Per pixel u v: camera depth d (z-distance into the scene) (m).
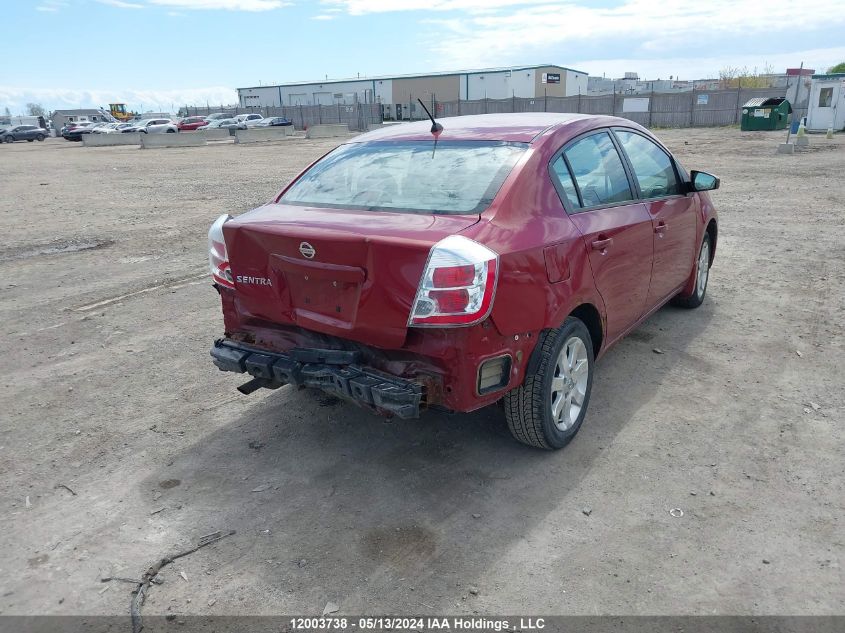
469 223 3.17
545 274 3.33
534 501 3.35
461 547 3.03
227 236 3.50
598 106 45.53
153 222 11.78
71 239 10.25
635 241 4.25
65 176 21.53
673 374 4.78
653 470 3.60
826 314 5.90
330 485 3.55
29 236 10.55
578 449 3.83
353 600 2.73
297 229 3.23
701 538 3.04
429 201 3.46
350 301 3.16
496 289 3.02
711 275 7.28
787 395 4.41
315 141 41.44
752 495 3.35
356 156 4.14
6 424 4.29
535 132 3.84
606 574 2.83
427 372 3.12
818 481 3.45
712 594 2.71
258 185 17.30
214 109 88.06
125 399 4.62
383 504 3.36
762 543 3.00
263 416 4.34
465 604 2.69
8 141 55.56
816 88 29.55
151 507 3.39
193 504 3.41
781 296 6.46
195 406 4.51
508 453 3.81
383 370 3.24
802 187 13.49
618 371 4.84
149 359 5.33
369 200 3.63
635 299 4.43
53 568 2.96
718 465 3.62
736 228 9.70
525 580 2.81
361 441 3.99
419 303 2.93
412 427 4.14
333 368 3.32
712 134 32.56
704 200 5.77
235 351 3.69
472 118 4.43
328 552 3.02
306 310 3.36
